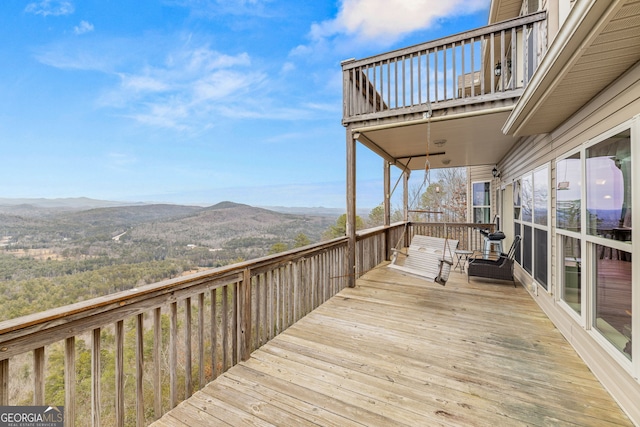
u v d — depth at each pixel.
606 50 1.64
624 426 1.78
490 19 6.69
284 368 2.48
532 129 3.33
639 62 1.76
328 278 4.38
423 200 20.53
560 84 2.11
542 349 2.74
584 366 2.45
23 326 1.24
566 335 2.93
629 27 1.41
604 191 2.21
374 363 2.53
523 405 1.98
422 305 4.02
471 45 3.85
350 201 4.93
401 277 5.64
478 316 3.60
